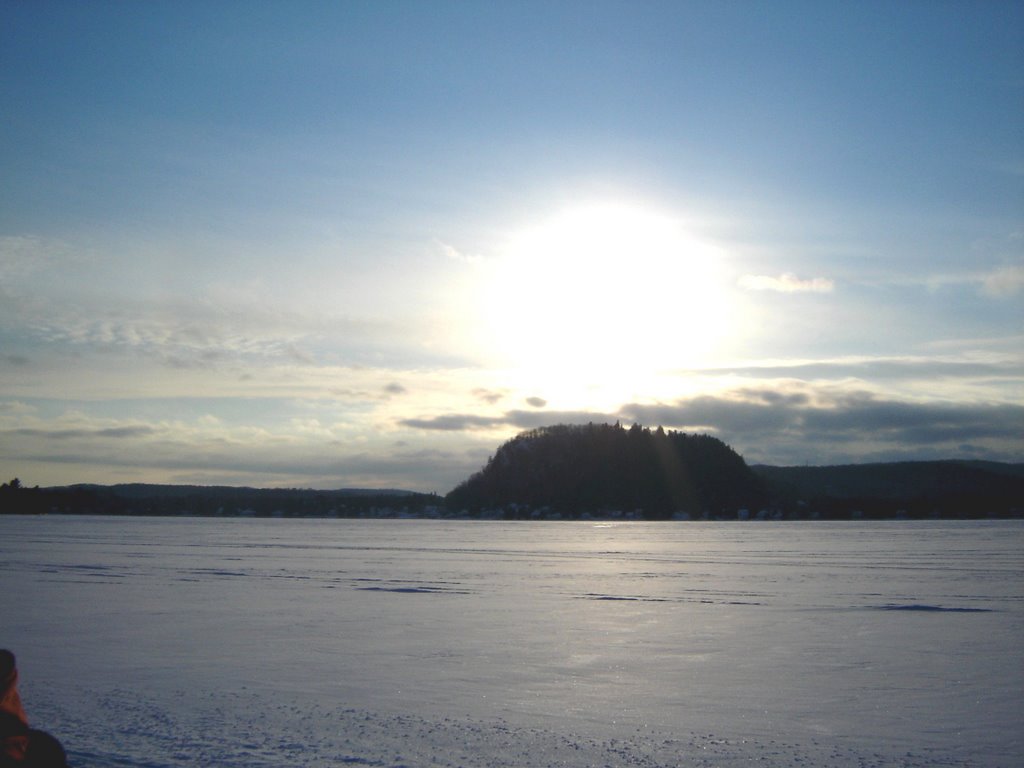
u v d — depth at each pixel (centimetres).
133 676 1755
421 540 9788
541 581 4072
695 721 1427
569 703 1548
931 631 2420
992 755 1252
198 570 4566
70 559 5456
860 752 1260
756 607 2991
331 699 1563
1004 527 15625
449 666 1878
